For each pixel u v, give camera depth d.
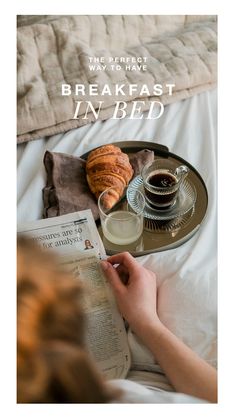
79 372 0.68
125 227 0.84
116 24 1.12
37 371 0.68
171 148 0.98
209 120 1.01
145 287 0.76
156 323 0.72
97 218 0.87
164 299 0.77
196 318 0.74
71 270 0.80
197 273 0.78
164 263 0.81
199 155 0.96
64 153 0.96
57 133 1.02
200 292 0.76
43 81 1.04
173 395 0.64
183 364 0.67
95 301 0.77
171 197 0.86
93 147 0.98
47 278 0.78
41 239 0.83
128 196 0.89
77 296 0.77
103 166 0.89
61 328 0.73
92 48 1.10
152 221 0.87
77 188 0.90
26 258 0.80
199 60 1.07
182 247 0.84
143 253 0.83
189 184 0.92
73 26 1.11
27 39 1.08
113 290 0.76
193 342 0.73
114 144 0.98
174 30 1.16
